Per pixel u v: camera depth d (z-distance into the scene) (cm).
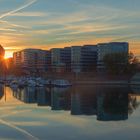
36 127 4512
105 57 19112
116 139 3925
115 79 17662
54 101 8425
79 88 13675
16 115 5628
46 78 17062
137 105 7625
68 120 5178
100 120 5234
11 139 3816
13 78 17700
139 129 4491
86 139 3909
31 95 10312
